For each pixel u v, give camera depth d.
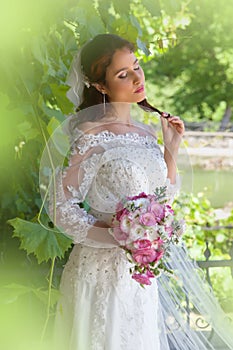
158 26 5.11
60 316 2.55
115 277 2.47
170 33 4.39
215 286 4.68
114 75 2.58
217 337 3.27
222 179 10.35
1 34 1.26
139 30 3.05
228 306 3.72
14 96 2.02
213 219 6.62
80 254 2.51
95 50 2.58
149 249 2.29
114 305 2.46
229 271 4.94
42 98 2.10
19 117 1.98
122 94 2.59
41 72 2.23
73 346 2.46
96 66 2.59
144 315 2.52
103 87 2.62
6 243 2.82
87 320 2.48
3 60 1.97
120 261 2.48
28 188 2.70
